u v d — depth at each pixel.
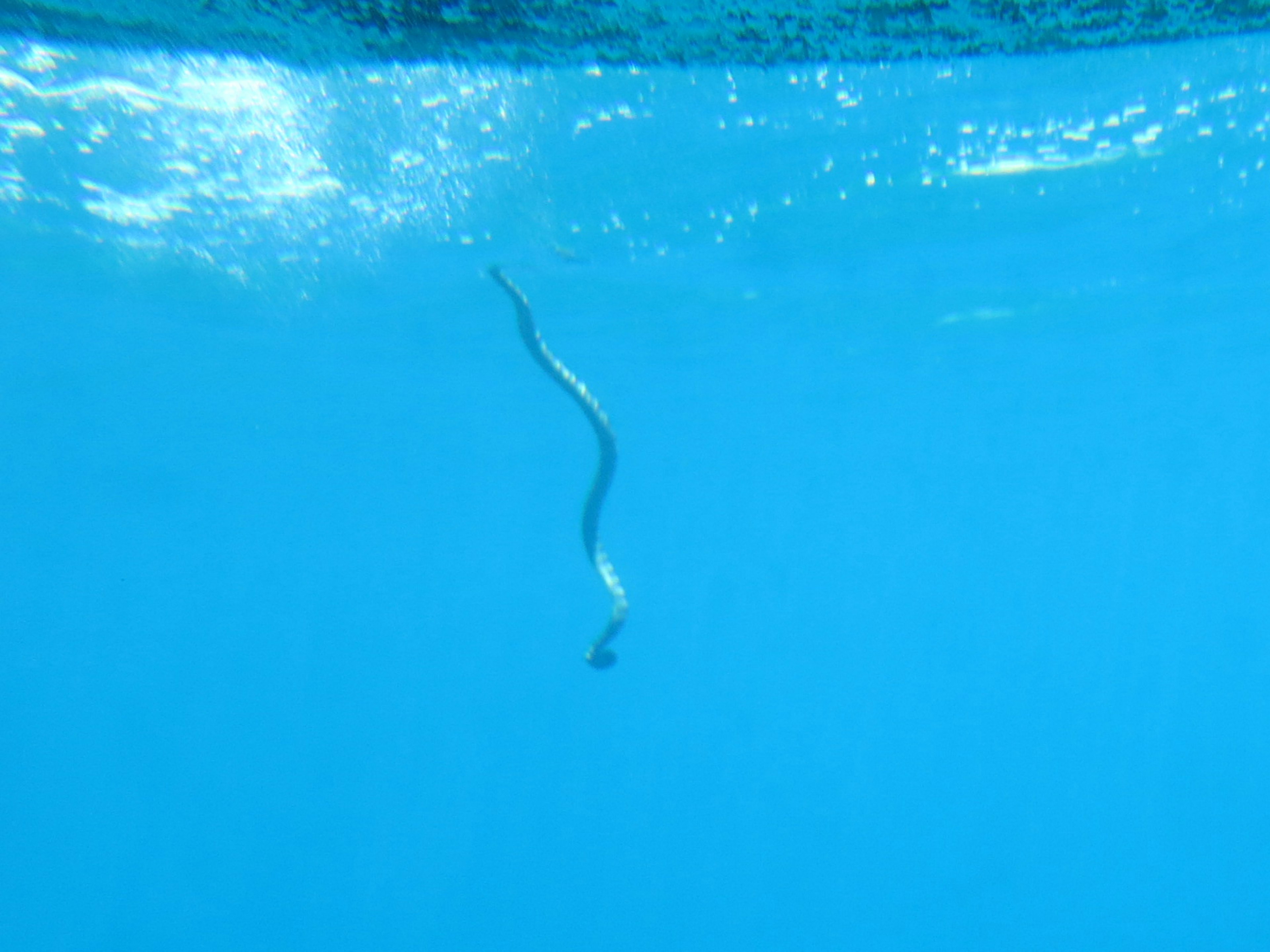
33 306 18.12
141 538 43.06
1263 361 28.00
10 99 9.71
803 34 2.25
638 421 30.20
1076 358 25.66
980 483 47.47
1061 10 2.10
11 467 30.86
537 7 2.12
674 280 16.84
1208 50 8.28
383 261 15.20
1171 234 15.86
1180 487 50.44
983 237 15.52
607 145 10.95
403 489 39.38
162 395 24.95
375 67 2.62
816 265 16.59
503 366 23.28
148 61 8.07
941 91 9.69
